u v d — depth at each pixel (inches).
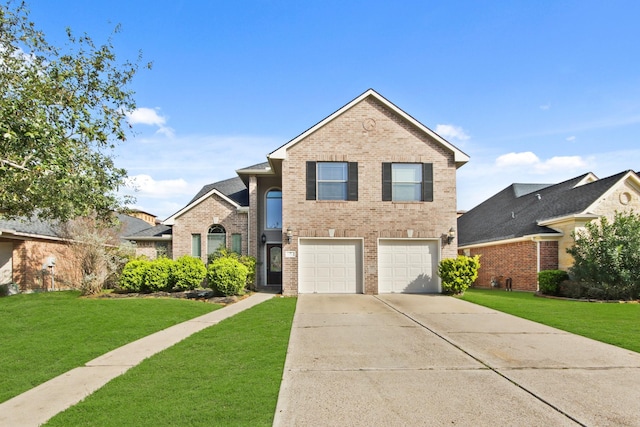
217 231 767.1
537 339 328.8
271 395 205.9
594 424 175.0
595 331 355.3
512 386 221.0
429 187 640.4
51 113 372.5
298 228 625.9
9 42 379.9
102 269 608.7
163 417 180.9
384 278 634.8
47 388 233.8
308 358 274.1
